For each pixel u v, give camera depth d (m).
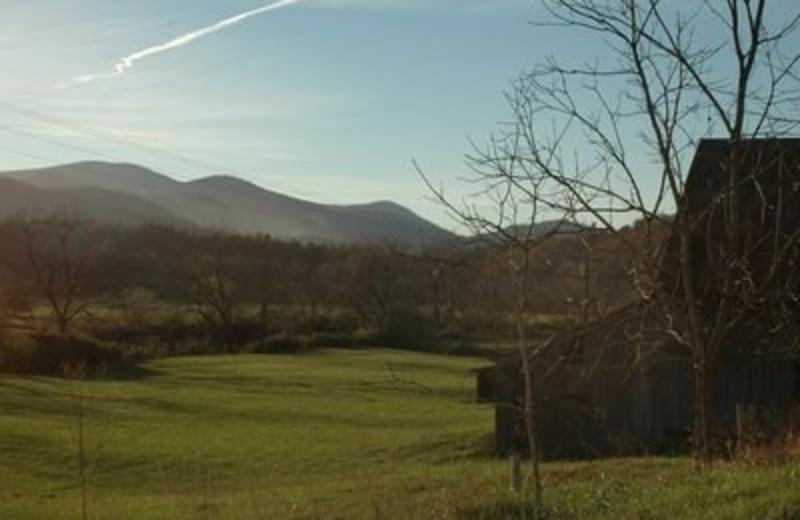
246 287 89.31
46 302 88.38
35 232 84.62
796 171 16.45
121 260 90.81
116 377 66.75
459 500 15.20
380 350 84.94
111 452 37.53
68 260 85.25
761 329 21.72
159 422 47.28
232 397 57.66
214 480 32.34
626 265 13.16
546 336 13.24
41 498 29.17
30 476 33.56
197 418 49.09
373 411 51.59
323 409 52.56
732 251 12.77
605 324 13.90
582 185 12.23
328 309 91.62
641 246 13.16
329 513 19.50
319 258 93.81
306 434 42.59
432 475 26.83
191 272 89.88
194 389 61.34
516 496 13.48
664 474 14.88
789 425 19.88
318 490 25.39
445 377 66.94
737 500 9.57
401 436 39.88
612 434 31.02
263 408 52.88
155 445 39.47
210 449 38.50
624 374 26.78
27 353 67.75
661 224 13.25
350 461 34.62
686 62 12.33
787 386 28.30
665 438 30.23
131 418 48.41
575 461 28.88
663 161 12.51
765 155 15.92
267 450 38.03
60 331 75.38
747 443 16.08
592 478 17.55
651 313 15.95
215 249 91.44
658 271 12.81
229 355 83.44
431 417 48.81
